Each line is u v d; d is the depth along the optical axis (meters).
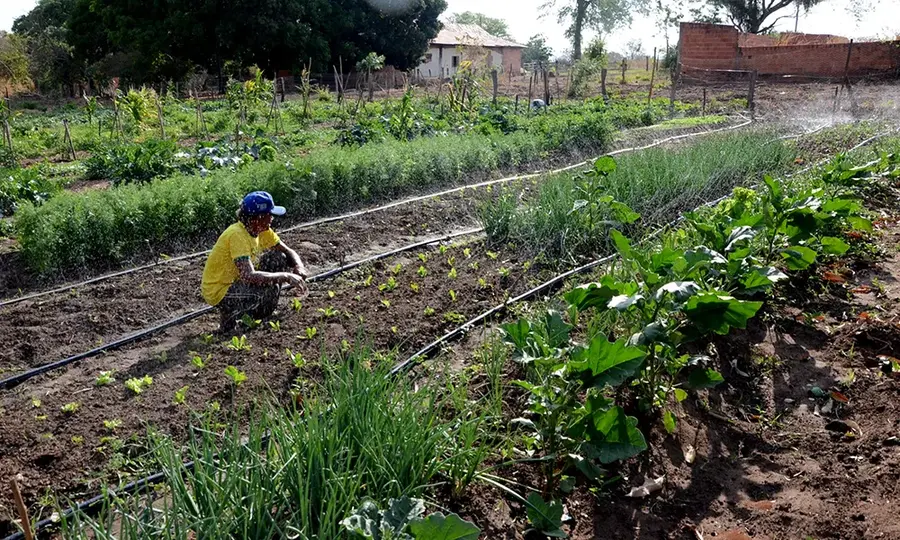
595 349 3.46
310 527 3.07
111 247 7.91
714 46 32.97
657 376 4.37
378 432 3.42
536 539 3.48
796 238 5.96
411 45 42.03
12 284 7.50
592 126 14.53
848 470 4.01
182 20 33.97
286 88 36.38
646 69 42.16
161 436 4.31
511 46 59.72
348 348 5.39
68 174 14.17
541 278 6.70
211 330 6.00
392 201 10.23
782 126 16.50
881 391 4.67
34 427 4.53
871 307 5.83
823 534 3.54
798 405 4.70
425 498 3.53
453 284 6.68
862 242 7.16
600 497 3.80
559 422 3.83
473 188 10.73
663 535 3.60
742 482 4.01
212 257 5.79
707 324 4.11
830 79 29.61
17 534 3.55
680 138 15.30
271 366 5.20
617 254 6.24
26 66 42.00
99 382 5.10
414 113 16.62
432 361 5.15
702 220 5.82
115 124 20.41
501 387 4.53
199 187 8.80
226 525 2.91
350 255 7.86
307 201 9.49
